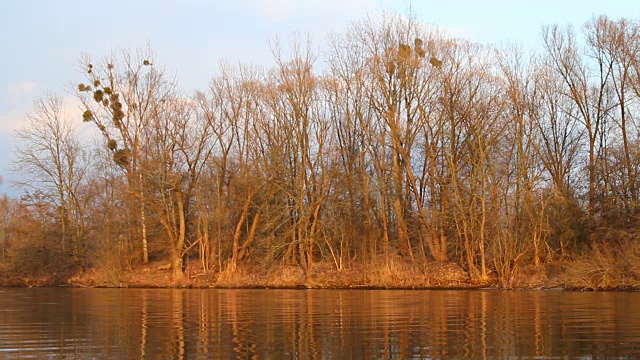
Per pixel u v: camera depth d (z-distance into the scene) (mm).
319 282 47875
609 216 42750
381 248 48938
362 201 50250
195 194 52812
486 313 25156
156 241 53500
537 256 44625
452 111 47938
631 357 15320
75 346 17406
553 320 22391
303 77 50688
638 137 42938
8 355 16156
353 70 51750
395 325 21359
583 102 48969
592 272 39406
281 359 15336
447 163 47750
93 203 58656
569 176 48094
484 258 45938
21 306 30750
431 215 47938
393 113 49469
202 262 52438
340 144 52781
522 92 47031
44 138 59156
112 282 52781
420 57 49250
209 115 52438
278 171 50219
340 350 16438
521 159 45000
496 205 44781
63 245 58250
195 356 15805
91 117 51594
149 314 25875
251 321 22891
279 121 50844
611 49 47594
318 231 49500
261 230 50438
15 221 59719
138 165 50594
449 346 16891
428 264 47938
